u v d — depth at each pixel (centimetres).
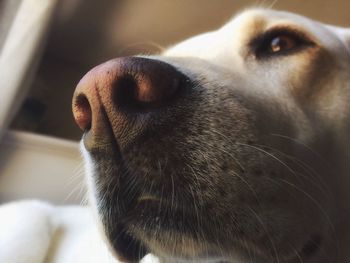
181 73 12
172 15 46
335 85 16
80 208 38
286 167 13
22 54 41
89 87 11
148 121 11
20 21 42
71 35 52
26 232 34
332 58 16
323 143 15
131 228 12
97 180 12
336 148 16
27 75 41
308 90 16
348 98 16
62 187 42
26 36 41
